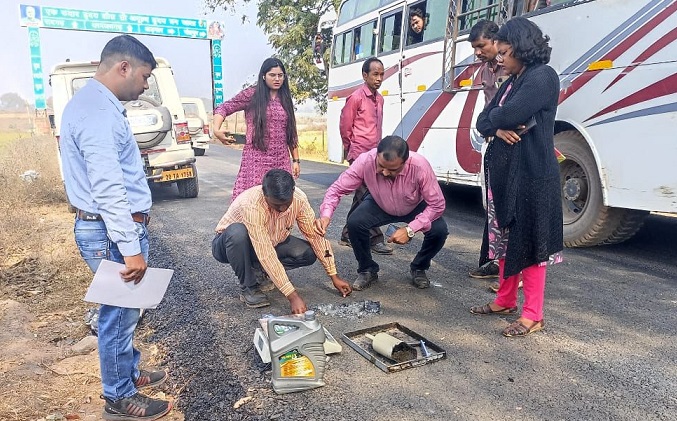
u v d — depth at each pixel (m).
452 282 4.21
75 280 4.54
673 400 2.48
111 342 2.34
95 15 19.00
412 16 7.15
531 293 3.18
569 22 4.84
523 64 2.96
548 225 3.01
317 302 3.81
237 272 3.67
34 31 18.30
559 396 2.53
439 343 3.12
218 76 20.45
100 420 2.49
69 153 2.20
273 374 2.60
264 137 4.21
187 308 3.78
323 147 21.08
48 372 2.96
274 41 18.73
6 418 2.48
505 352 2.99
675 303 3.68
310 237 3.67
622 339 3.12
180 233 6.13
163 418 2.50
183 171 8.15
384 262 4.77
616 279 4.21
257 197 3.28
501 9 5.55
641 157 4.34
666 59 4.10
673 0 4.04
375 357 2.88
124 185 2.17
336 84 9.89
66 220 7.17
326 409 2.46
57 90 7.52
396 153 3.38
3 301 4.02
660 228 6.02
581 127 4.79
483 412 2.41
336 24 9.95
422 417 2.38
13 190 8.29
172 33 19.67
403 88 7.55
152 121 7.49
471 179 6.30
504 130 2.98
